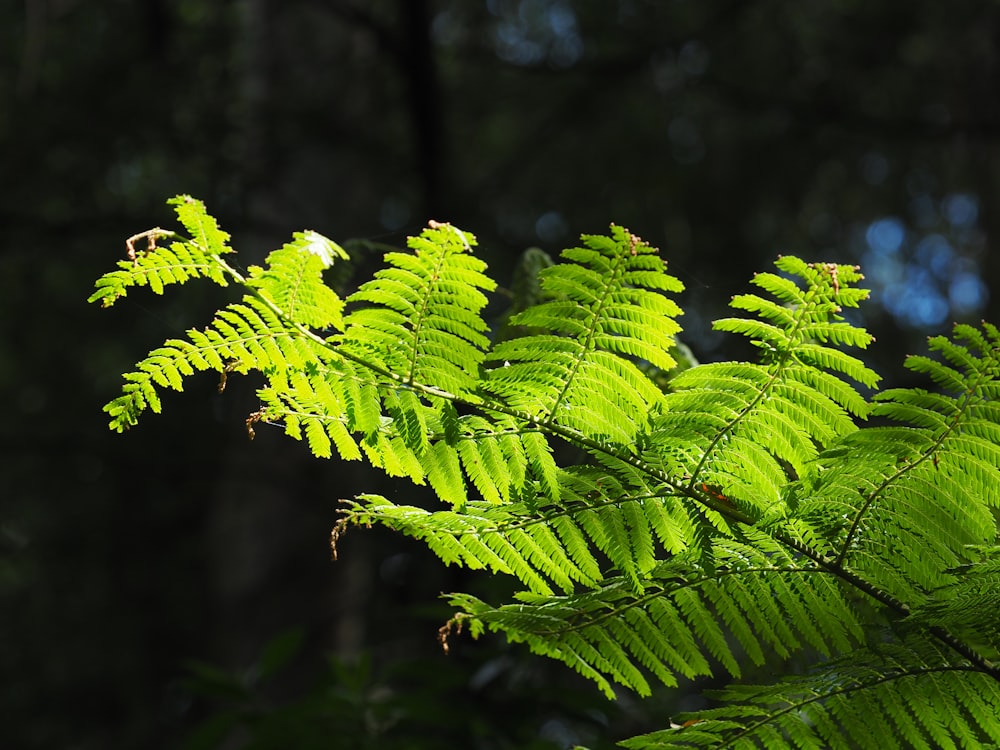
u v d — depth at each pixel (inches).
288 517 311.7
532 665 113.5
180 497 413.7
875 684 54.2
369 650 112.4
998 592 49.6
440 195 280.7
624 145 374.9
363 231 343.3
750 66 365.1
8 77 326.3
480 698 114.2
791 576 54.4
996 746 54.4
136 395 46.8
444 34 381.7
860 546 52.9
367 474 298.4
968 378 47.7
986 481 49.9
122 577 452.8
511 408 50.1
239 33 347.3
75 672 448.8
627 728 122.2
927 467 50.1
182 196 43.8
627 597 55.0
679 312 46.9
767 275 47.6
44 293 375.6
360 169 342.0
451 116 380.5
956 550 51.6
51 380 417.7
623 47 355.3
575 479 53.1
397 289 46.6
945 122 357.1
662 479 52.1
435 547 54.3
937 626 52.2
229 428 345.7
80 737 450.6
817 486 50.8
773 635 55.1
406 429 49.0
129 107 297.7
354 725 106.5
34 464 413.7
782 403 49.7
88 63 324.2
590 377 49.3
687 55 366.9
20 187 299.4
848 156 377.1
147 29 325.4
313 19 352.8
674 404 50.4
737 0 335.9
